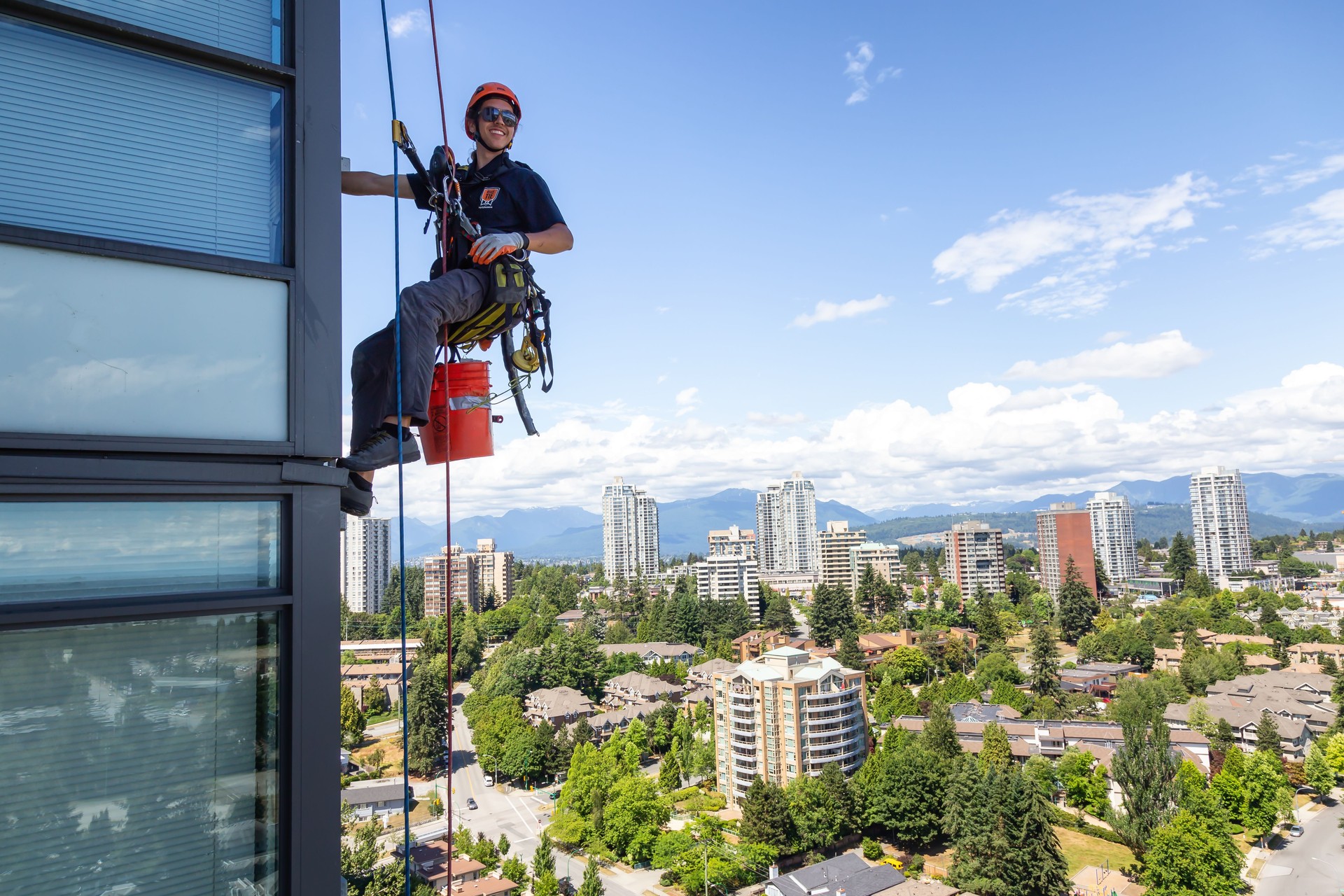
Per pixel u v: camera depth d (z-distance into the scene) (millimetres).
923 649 111062
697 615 139500
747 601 160125
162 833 3248
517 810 68062
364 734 76375
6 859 2986
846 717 64938
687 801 66375
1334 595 172000
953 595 150250
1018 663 116500
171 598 3312
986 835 49625
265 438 3557
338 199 3871
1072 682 99312
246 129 3740
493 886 49875
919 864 53000
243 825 3400
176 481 3307
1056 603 152875
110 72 3465
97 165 3398
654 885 53188
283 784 3430
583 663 105625
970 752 66875
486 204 5020
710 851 53125
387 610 124250
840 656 109812
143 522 3303
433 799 62438
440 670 82250
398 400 3920
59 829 3078
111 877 3150
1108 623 135625
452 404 4977
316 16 3895
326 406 3703
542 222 5039
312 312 3717
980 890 49000
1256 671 104062
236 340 3539
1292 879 54031
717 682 68562
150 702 3268
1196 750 70812
